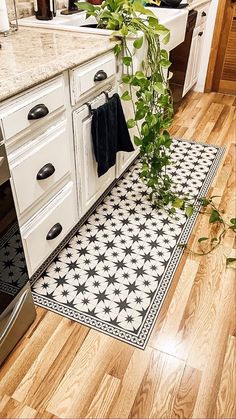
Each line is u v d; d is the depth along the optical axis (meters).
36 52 1.23
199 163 2.32
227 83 3.53
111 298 1.38
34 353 1.18
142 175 1.92
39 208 1.26
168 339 1.24
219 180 2.15
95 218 1.80
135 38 1.57
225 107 3.24
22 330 1.21
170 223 1.79
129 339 1.23
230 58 3.37
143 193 2.01
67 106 1.26
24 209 1.15
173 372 1.13
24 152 1.08
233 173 2.22
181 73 2.88
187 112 3.11
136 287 1.43
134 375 1.12
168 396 1.07
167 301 1.38
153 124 1.74
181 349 1.20
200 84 3.59
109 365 1.15
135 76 1.60
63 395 1.07
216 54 3.37
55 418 1.01
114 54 1.48
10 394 1.07
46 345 1.21
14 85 0.94
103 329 1.26
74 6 1.91
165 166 2.12
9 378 1.11
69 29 1.56
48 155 1.21
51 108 1.14
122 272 1.50
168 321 1.30
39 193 1.21
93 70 1.34
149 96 1.70
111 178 1.87
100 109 1.45
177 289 1.43
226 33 3.26
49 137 1.19
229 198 2.00
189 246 1.65
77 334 1.25
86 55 1.24
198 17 2.86
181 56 2.75
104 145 1.55
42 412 1.03
